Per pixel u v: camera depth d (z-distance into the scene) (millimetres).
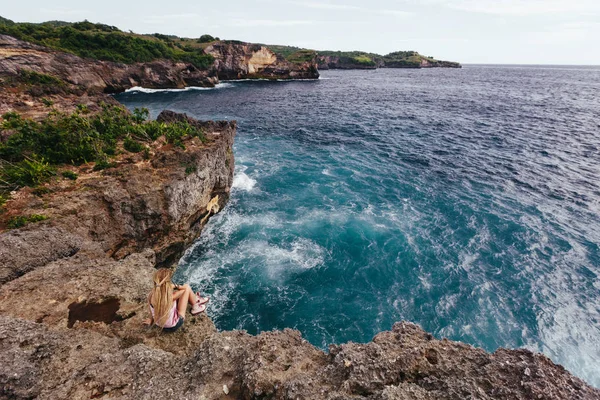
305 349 7172
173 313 7355
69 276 10078
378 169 37594
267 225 26609
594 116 65438
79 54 84312
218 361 6469
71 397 5719
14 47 68375
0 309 8398
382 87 122375
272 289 20125
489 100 89000
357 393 5652
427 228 25703
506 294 19391
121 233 19266
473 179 34312
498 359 6160
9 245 10758
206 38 153125
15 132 23625
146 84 98938
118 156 23797
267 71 145125
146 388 5859
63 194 17953
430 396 5164
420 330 7527
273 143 47344
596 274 20641
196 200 24016
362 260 22391
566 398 5105
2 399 5453
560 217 26750
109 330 8008
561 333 17047
